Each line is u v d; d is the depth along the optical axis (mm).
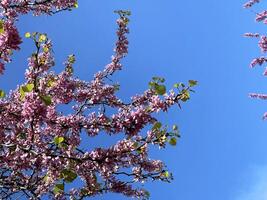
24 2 7086
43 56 5855
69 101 6594
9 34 4516
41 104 4301
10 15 6070
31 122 4414
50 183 5441
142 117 4777
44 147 4957
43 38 5336
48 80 6027
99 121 5168
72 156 5137
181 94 4938
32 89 4500
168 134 4875
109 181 6191
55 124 5242
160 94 4699
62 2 7504
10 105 4980
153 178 5965
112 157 4988
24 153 4922
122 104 7027
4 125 5012
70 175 4820
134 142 5012
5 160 4906
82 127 5223
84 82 7371
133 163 5855
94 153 4984
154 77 4691
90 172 5242
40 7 7441
